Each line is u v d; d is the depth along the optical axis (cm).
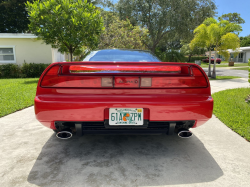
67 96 206
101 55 307
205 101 212
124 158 234
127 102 204
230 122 358
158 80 211
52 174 199
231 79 1230
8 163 219
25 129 327
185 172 204
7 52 1317
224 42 1261
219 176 198
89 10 930
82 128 217
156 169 210
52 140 286
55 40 936
